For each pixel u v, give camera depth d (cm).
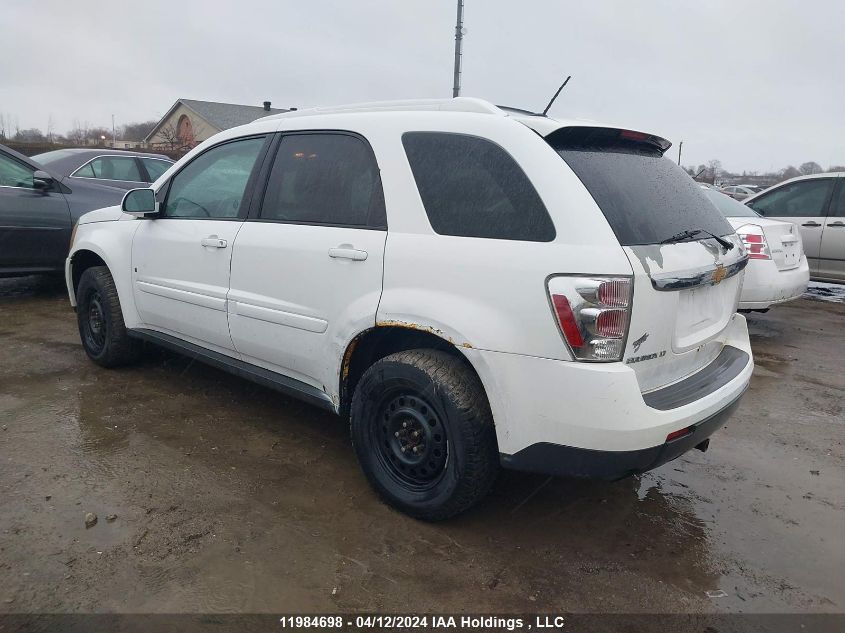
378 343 306
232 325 357
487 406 262
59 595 228
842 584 254
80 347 524
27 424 370
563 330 235
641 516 301
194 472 321
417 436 283
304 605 230
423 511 279
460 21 1221
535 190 249
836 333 674
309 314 314
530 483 327
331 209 314
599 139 279
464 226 264
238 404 413
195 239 377
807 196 846
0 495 290
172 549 257
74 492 296
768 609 238
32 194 653
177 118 4166
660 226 262
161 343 420
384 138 297
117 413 391
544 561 262
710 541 282
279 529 275
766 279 592
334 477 323
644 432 234
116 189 733
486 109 281
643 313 238
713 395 266
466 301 257
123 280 436
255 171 355
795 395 475
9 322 596
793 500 321
